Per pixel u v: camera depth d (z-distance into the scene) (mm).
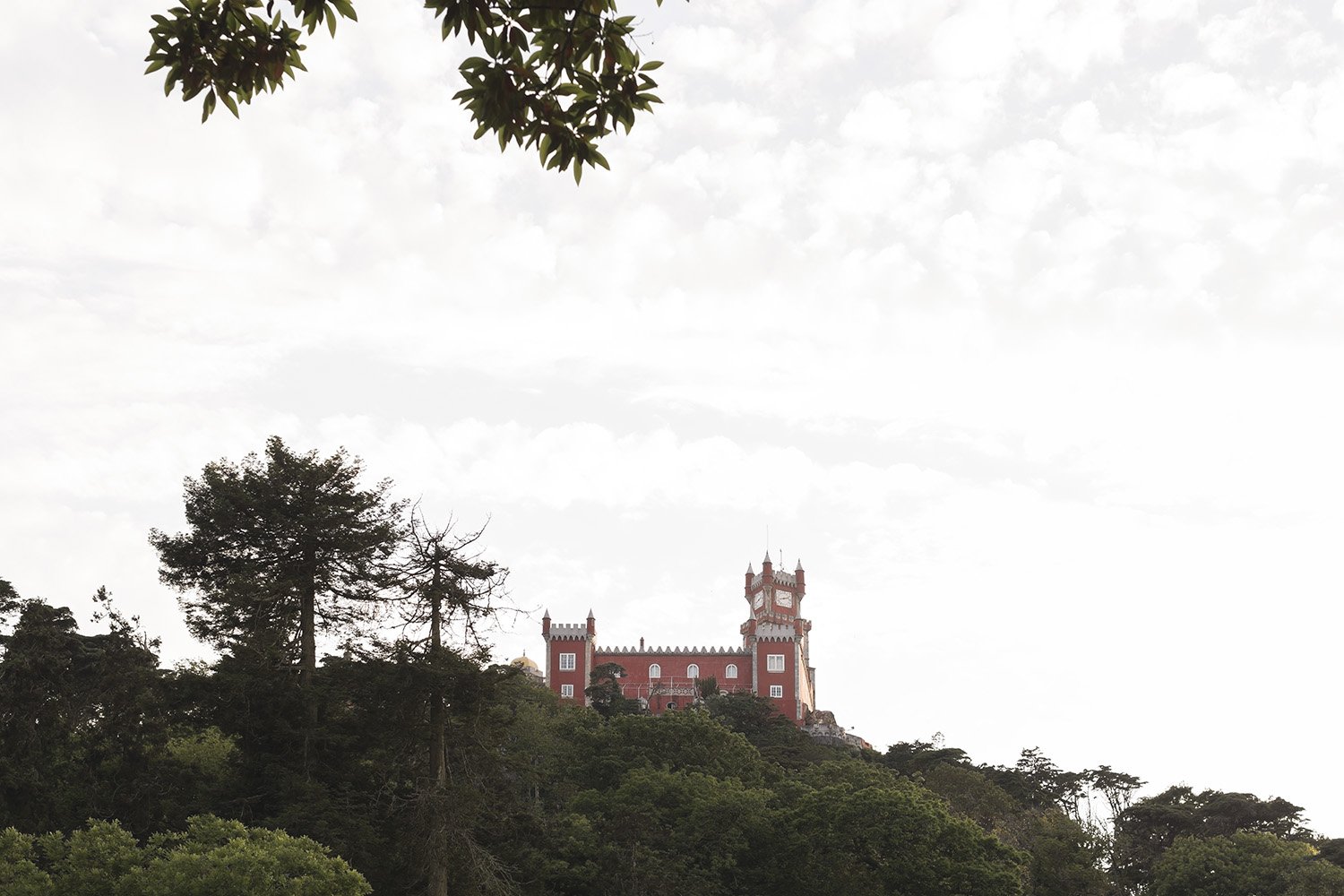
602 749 107500
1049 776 153250
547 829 69375
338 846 59531
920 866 80688
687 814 88438
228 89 15758
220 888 46500
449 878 61781
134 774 65250
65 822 63469
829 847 83750
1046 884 100062
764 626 193625
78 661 81250
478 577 65062
